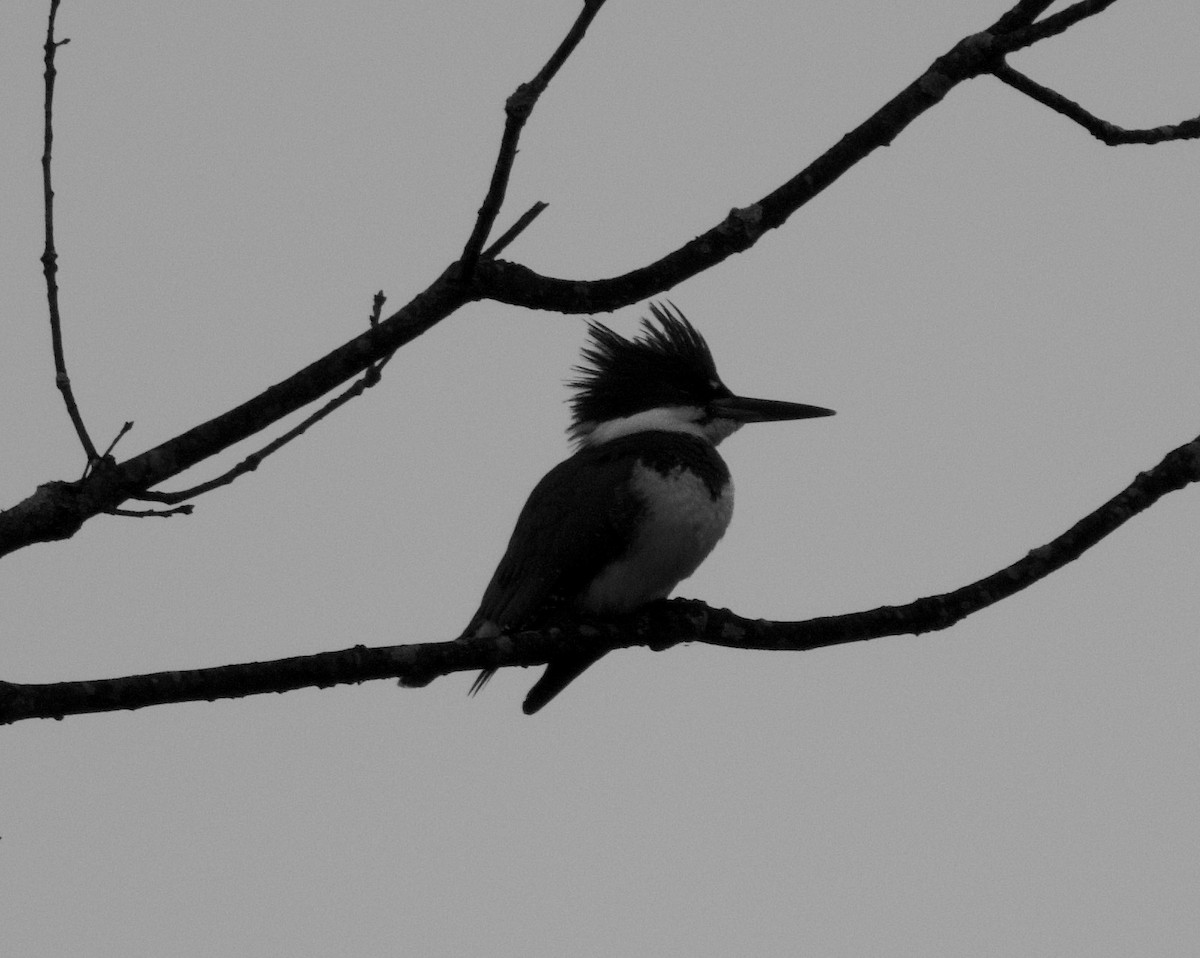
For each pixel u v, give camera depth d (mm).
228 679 7059
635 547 10398
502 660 7945
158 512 6883
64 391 6719
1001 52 7031
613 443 11242
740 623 8945
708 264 7133
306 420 7098
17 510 6699
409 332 6941
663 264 7109
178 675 6953
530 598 10539
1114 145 7258
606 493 10477
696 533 10539
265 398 6934
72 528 6754
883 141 7156
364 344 6941
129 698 6801
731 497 10906
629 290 7074
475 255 6797
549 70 5973
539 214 7055
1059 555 8266
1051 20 6969
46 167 6621
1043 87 7172
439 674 7762
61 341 6715
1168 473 8055
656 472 10547
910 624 8461
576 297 7035
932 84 7066
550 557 10500
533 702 10484
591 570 10430
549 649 8062
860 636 8555
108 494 6758
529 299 6984
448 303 6930
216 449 6930
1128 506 8141
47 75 6594
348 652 7477
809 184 7129
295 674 7211
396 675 7598
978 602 8375
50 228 6645
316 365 6961
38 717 6676
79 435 6770
